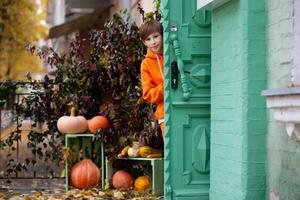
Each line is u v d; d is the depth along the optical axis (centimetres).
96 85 833
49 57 851
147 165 774
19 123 849
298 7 450
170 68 607
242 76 496
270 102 409
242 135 496
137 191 752
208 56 612
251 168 495
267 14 494
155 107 750
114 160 785
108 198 715
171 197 606
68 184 788
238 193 504
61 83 839
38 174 965
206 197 607
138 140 753
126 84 798
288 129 396
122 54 799
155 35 655
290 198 452
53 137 840
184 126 610
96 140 786
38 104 841
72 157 798
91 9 1781
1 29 2530
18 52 2672
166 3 604
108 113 790
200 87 610
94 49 835
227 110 534
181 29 607
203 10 602
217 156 561
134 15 1239
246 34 495
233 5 520
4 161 1109
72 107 820
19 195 756
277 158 475
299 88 366
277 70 476
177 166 609
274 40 480
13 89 865
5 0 2448
